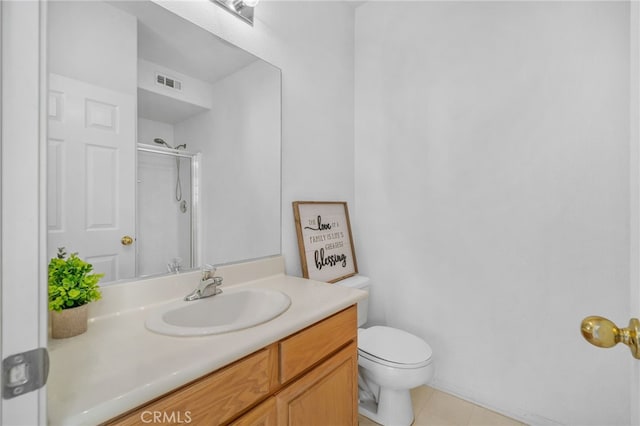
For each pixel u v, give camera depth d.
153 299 1.03
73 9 0.89
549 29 1.40
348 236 1.99
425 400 1.63
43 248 0.39
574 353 1.34
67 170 0.87
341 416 1.08
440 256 1.73
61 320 0.76
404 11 1.89
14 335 0.36
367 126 2.06
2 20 0.36
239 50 1.35
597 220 1.29
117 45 0.98
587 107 1.31
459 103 1.66
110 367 0.62
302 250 1.63
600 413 1.29
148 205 1.06
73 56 0.89
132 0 1.02
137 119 1.03
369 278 1.98
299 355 0.90
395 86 1.93
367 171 2.06
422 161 1.80
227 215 1.31
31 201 0.38
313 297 1.12
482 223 1.59
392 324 1.92
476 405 1.59
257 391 0.78
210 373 0.69
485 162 1.58
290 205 1.62
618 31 1.24
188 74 1.18
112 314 0.93
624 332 0.46
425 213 1.79
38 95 0.38
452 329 1.69
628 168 1.23
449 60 1.70
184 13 1.16
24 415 0.36
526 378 1.46
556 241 1.38
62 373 0.60
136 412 0.56
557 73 1.38
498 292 1.54
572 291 1.35
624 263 1.24
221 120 1.29
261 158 1.46
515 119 1.49
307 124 1.73
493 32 1.55
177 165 1.14
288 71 1.61
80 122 0.90
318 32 1.81
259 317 0.87
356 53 2.13
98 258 0.93
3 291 0.35
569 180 1.35
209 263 1.23
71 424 0.47
